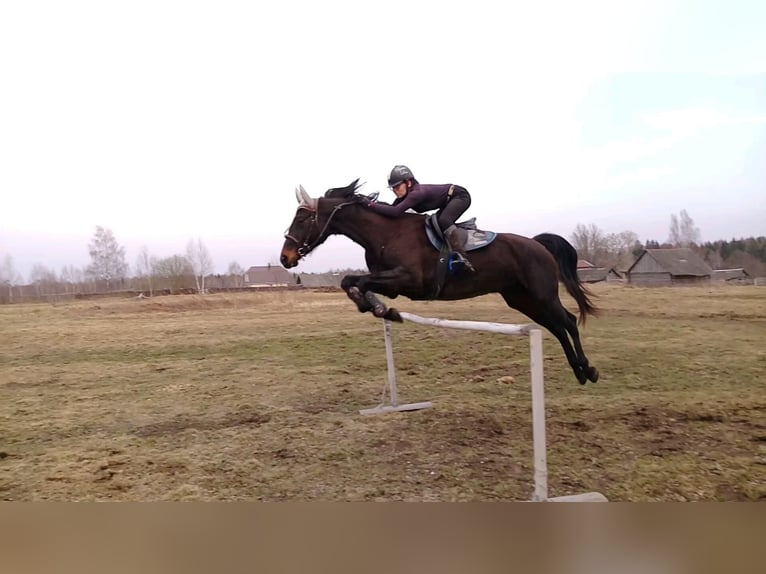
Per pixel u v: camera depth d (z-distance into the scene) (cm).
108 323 1755
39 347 1208
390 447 473
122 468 432
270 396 688
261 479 404
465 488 382
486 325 410
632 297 2234
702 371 775
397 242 475
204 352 1108
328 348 1084
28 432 550
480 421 547
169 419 591
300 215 493
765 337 1095
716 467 412
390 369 609
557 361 873
